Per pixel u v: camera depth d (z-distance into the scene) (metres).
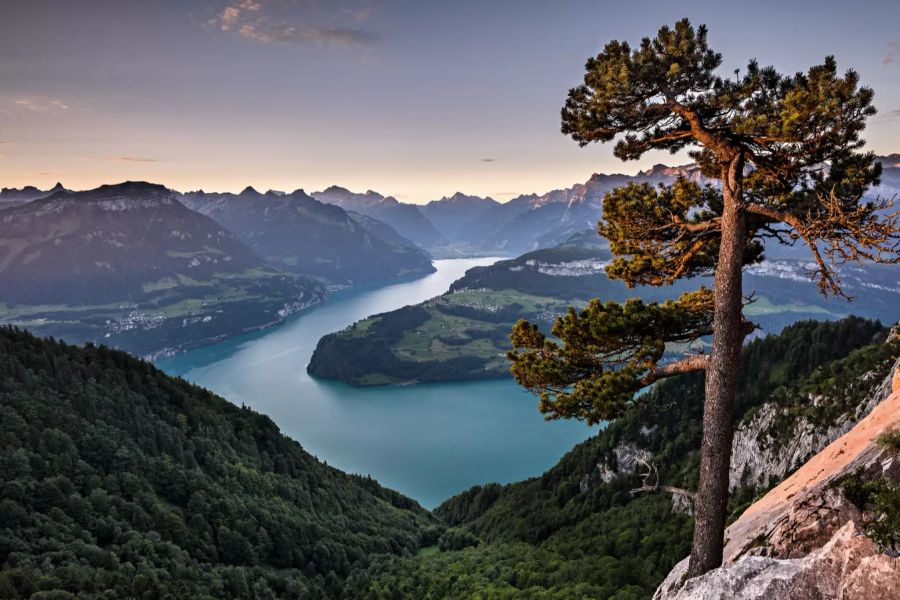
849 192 16.55
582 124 18.30
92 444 150.38
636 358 18.14
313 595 127.62
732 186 16.75
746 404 138.25
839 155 16.47
